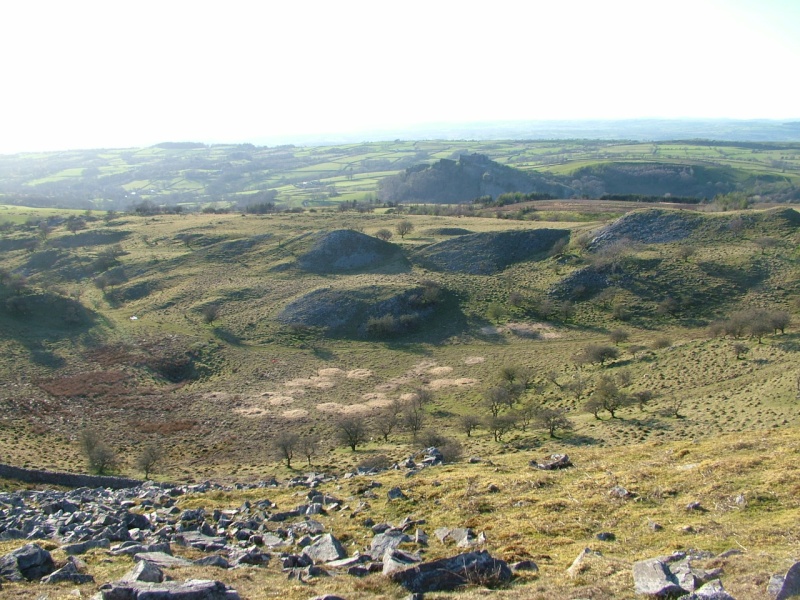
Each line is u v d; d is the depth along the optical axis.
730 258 90.19
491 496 24.25
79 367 75.12
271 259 112.00
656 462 27.08
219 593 13.37
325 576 16.19
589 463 29.09
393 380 74.00
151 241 126.06
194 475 47.00
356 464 45.38
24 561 16.19
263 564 17.83
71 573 15.61
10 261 119.50
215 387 72.81
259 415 64.44
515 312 89.88
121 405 66.50
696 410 46.19
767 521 18.09
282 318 90.75
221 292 99.31
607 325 82.81
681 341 70.94
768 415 40.09
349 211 158.25
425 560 17.23
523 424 53.88
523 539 19.06
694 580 13.31
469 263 105.81
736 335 66.56
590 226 114.00
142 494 33.25
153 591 13.01
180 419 63.47
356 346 85.12
